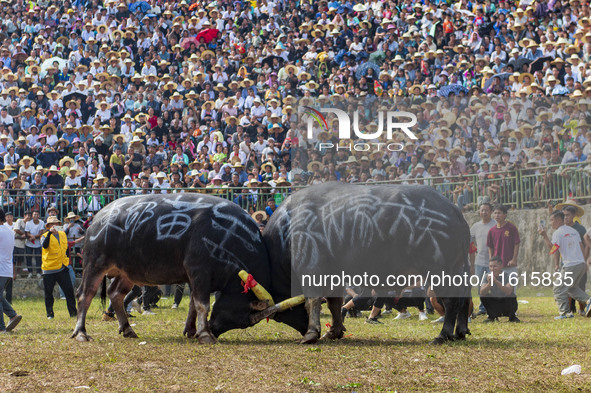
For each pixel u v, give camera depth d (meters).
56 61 38.91
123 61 38.94
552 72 33.16
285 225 12.59
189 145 31.73
